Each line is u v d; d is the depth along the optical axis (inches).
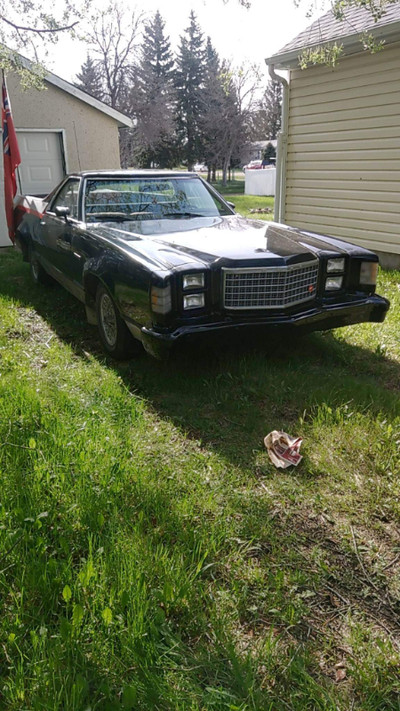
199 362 176.6
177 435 134.3
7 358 180.1
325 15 381.1
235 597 83.0
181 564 87.0
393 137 313.3
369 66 317.1
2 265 343.6
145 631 74.4
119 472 111.2
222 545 94.6
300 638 77.4
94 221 204.5
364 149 333.4
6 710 64.3
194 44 2126.0
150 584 83.0
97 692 66.2
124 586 80.5
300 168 388.5
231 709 63.1
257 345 179.0
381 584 87.7
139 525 95.8
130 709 63.5
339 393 150.6
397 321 219.1
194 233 183.3
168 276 145.3
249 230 190.2
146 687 66.5
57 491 106.1
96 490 105.5
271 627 75.2
